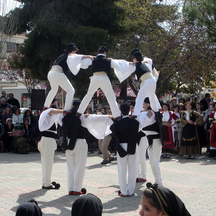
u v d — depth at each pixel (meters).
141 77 5.88
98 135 5.96
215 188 6.23
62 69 5.84
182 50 16.66
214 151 10.05
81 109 5.76
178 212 2.09
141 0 20.45
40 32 13.81
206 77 15.81
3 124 12.72
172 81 22.14
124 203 5.33
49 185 6.32
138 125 5.82
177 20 18.77
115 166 8.92
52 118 6.10
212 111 10.12
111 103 5.75
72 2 14.70
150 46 18.86
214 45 14.24
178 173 7.73
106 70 5.62
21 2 15.43
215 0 12.31
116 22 15.71
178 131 11.07
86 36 13.66
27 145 11.95
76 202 2.31
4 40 17.19
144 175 7.09
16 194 5.88
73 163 5.95
